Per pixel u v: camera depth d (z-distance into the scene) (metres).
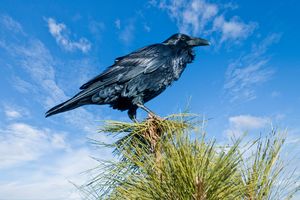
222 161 2.06
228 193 2.07
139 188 2.22
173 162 2.10
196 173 2.04
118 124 2.87
